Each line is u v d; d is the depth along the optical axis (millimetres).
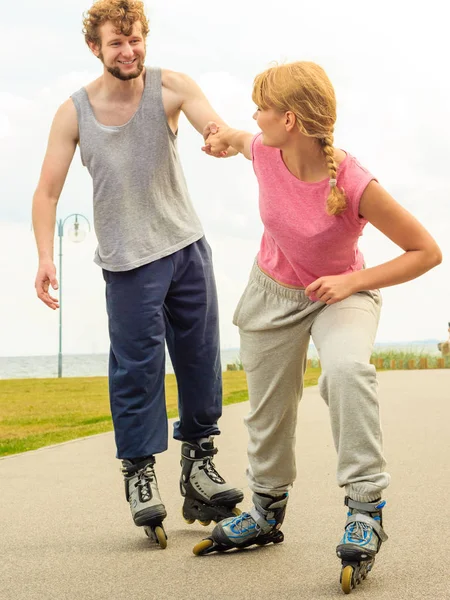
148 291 3896
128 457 3877
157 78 3934
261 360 3402
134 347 3889
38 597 3062
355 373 2998
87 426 9047
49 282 3883
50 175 3971
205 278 4066
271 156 3199
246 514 3604
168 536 3980
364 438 2994
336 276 3104
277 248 3314
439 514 4129
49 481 5473
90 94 3969
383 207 3018
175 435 4156
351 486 3023
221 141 3602
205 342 4066
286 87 3002
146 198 3916
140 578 3264
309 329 3326
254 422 3496
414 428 7438
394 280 3078
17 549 3760
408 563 3318
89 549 3738
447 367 22312
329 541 3711
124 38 3756
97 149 3895
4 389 14695
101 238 3945
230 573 3283
